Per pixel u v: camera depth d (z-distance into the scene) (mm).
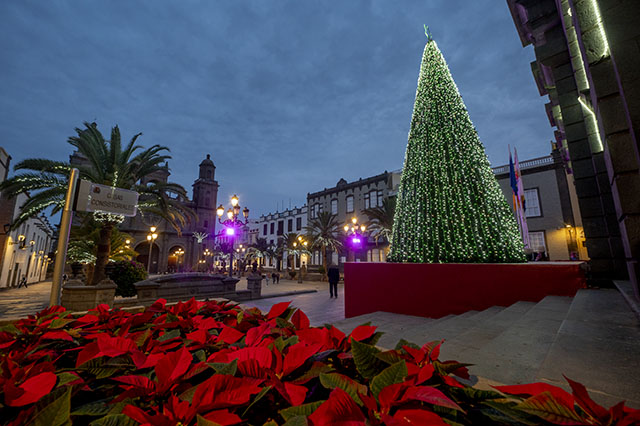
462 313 5594
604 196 6258
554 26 7066
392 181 33219
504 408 807
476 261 5965
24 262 25953
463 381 1633
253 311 2213
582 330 2607
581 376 1628
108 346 1235
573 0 3863
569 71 7020
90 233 14484
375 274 6703
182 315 2238
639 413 698
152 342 1428
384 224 25719
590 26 3646
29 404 903
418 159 7215
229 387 896
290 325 1788
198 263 46781
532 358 2061
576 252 18656
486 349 2309
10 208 21359
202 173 53000
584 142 6727
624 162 3377
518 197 11750
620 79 2914
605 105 3498
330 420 736
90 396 1083
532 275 5203
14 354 1362
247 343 1398
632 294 3898
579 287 4879
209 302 2740
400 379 936
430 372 965
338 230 34844
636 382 1531
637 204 3303
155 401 956
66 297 6719
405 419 772
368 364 1095
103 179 10578
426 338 3186
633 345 2160
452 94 7203
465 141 6695
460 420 893
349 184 37938
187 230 48031
